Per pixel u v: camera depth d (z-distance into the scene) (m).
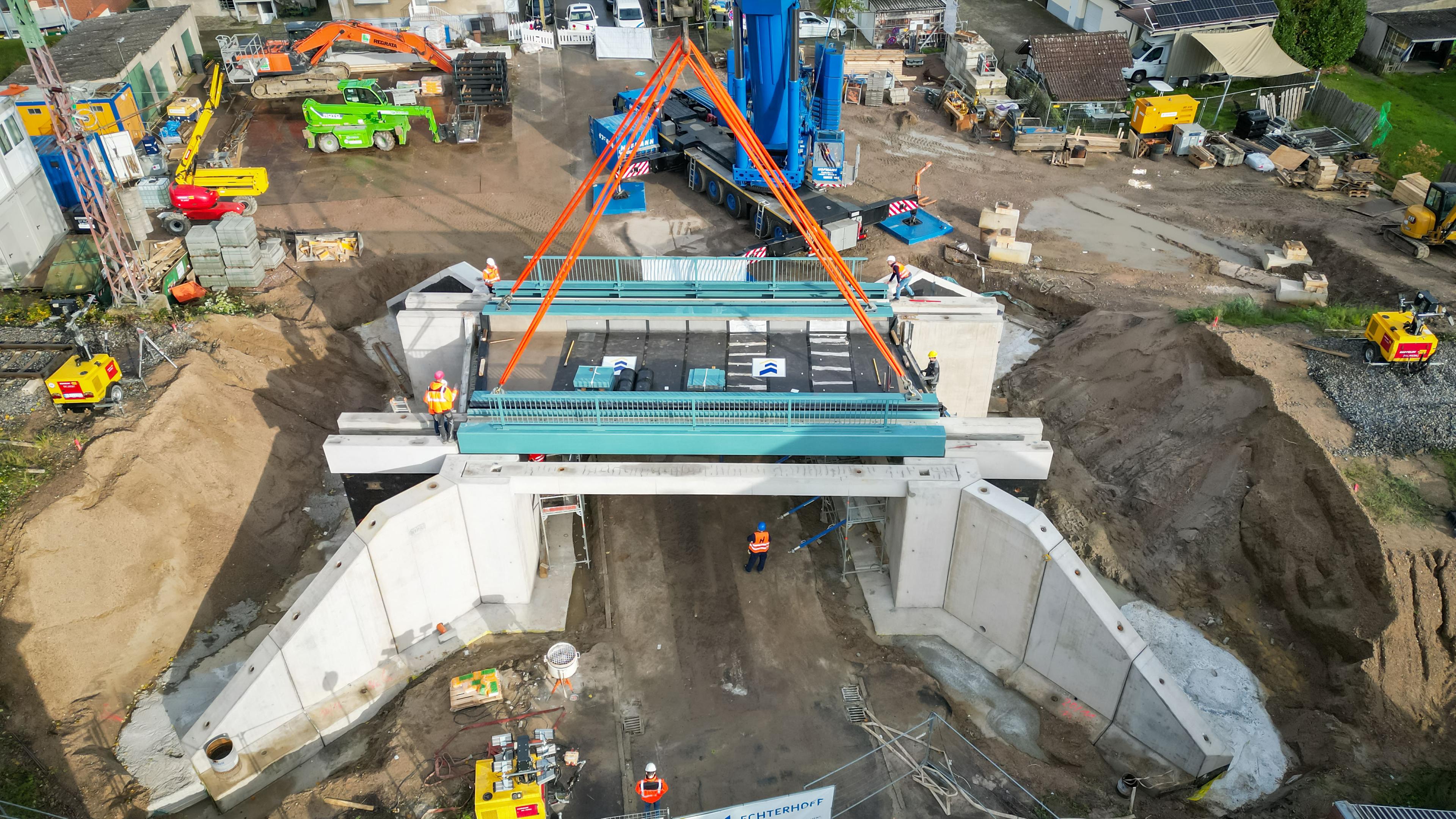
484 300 27.22
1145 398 27.52
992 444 22.59
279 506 25.06
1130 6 49.06
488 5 54.16
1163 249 36.31
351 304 32.50
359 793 18.67
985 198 39.88
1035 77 45.97
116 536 21.64
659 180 41.12
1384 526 21.34
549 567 24.17
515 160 42.00
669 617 22.70
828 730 20.05
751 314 25.53
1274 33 46.75
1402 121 44.69
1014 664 22.03
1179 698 19.14
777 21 32.69
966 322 26.28
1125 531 24.56
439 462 22.59
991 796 18.80
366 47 51.78
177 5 55.56
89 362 23.86
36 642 19.98
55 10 52.16
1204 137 43.00
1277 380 25.42
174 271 30.66
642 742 19.78
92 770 18.84
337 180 40.12
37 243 32.09
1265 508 22.94
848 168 36.75
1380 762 19.03
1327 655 21.09
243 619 22.59
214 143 42.75
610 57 52.53
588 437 22.19
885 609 23.12
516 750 17.97
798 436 22.06
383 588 20.95
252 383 27.09
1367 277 33.03
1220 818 18.56
